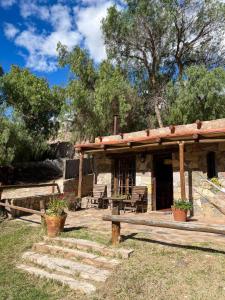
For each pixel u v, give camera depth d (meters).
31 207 9.97
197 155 9.09
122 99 16.94
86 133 18.83
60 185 16.53
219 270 4.49
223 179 8.55
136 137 10.55
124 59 20.64
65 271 5.00
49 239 6.41
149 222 5.26
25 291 4.53
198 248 5.40
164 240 5.94
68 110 18.17
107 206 11.38
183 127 9.98
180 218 7.83
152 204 10.17
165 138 8.71
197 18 18.95
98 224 7.78
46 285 4.68
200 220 8.00
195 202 8.96
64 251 5.72
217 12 18.17
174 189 9.52
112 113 17.53
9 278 5.00
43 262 5.41
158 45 20.02
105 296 4.11
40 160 24.45
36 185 10.65
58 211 6.79
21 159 20.34
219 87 15.89
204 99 16.77
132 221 5.48
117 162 11.44
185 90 17.02
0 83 21.28
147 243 5.77
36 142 21.33
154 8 19.00
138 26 19.25
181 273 4.49
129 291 4.16
